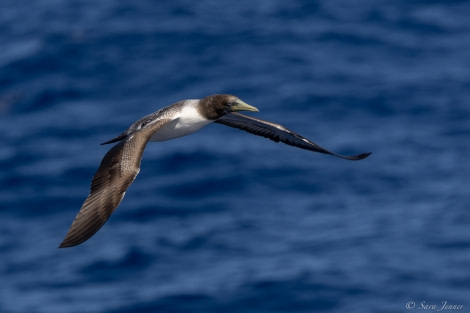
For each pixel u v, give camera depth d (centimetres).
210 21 4819
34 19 4909
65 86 4053
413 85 3919
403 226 2645
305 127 3553
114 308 2255
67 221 2839
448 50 4341
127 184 1152
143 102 3897
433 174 3064
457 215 2702
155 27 4731
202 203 2908
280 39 4556
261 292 2261
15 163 3284
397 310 2147
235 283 2327
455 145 3316
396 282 2283
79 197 3005
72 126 3641
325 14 4859
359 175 3084
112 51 4431
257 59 4316
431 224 2645
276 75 4116
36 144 3466
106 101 3909
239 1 5144
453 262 2378
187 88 4034
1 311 2292
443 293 2211
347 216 2759
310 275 2338
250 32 4653
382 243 2525
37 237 2736
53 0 5206
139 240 2644
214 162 3212
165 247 2588
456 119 3553
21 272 2514
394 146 3331
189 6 5044
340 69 4150
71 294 2366
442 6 4869
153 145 3369
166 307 2238
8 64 4297
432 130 3469
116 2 5116
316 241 2572
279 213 2816
